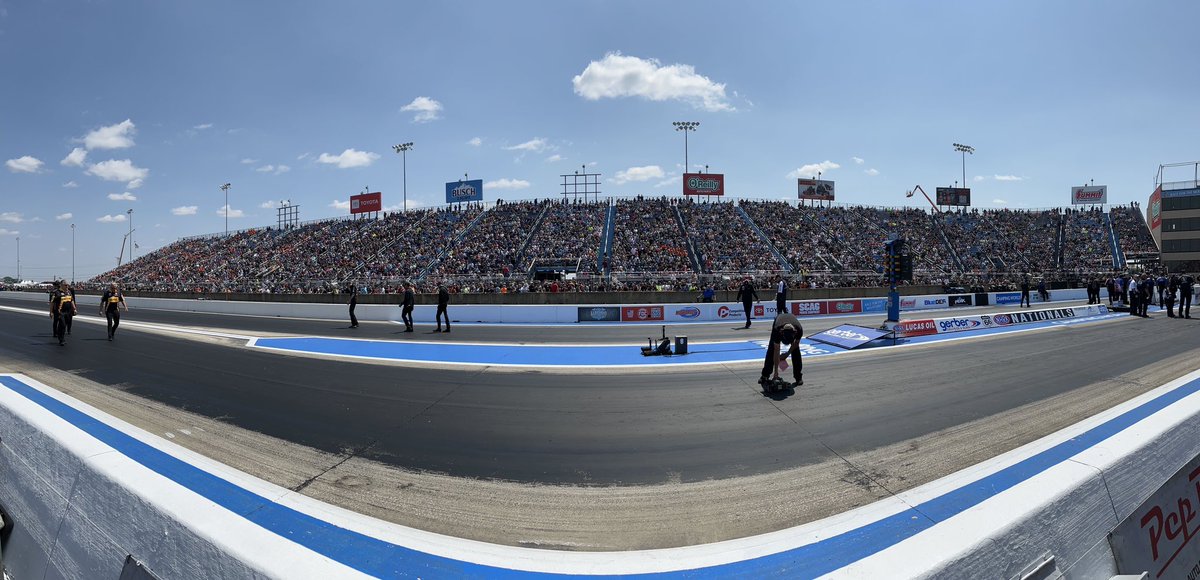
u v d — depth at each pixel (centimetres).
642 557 357
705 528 405
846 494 462
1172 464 391
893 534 378
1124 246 5038
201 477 500
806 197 5622
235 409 773
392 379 995
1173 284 2070
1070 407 743
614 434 654
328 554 355
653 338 1548
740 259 4244
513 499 465
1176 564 339
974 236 5219
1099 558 298
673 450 594
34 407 477
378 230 5100
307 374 1046
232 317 2511
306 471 527
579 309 2158
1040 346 1327
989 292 3025
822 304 2361
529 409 775
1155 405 737
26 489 425
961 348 1297
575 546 377
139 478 328
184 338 1634
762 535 390
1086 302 3055
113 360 1195
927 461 541
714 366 1092
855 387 884
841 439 621
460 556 357
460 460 566
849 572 232
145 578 295
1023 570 260
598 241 4438
